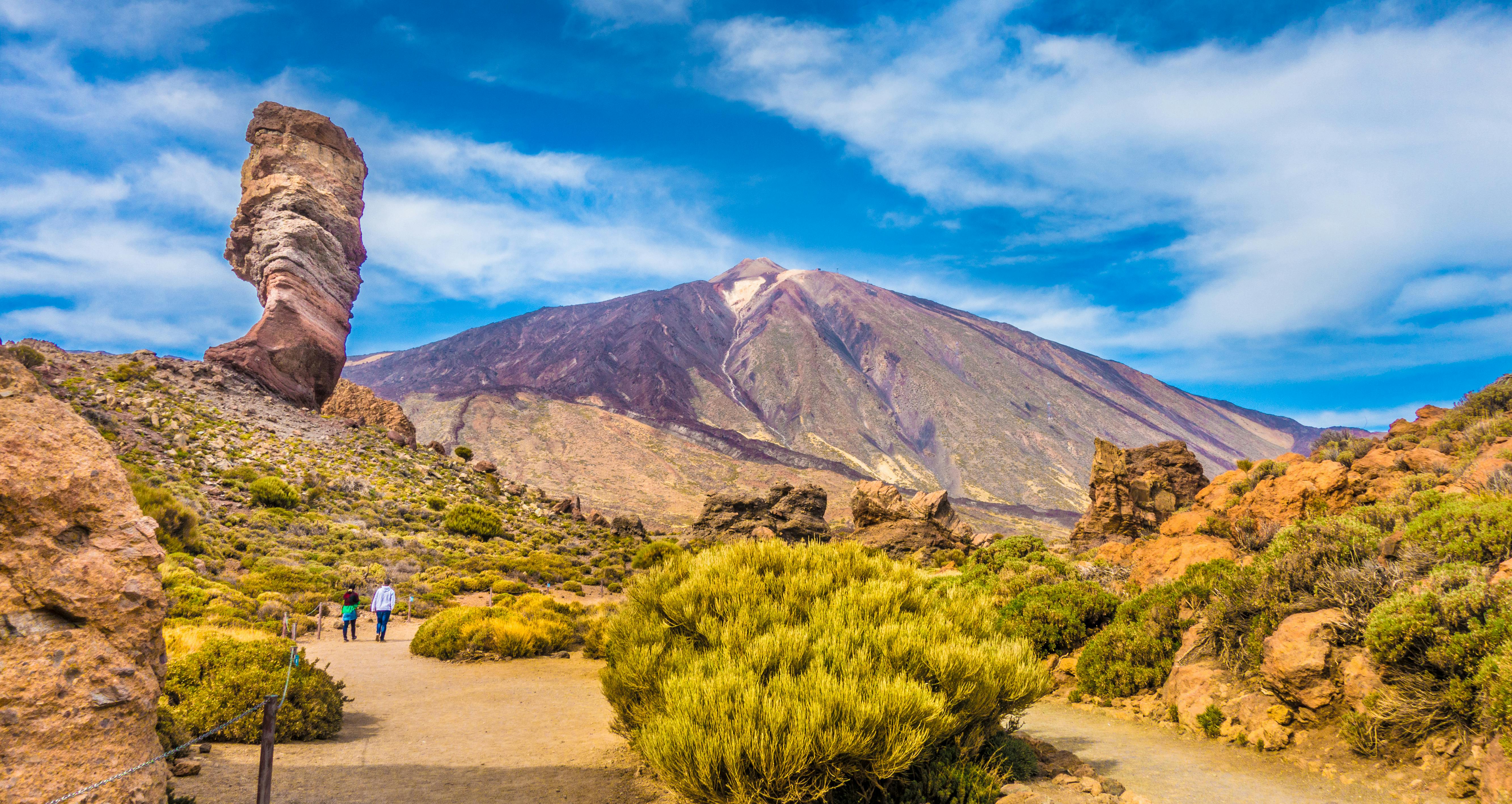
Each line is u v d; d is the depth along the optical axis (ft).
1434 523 32.27
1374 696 24.50
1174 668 36.06
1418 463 54.75
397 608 96.48
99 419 162.81
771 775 17.98
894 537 194.49
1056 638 47.24
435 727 33.83
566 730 33.68
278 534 133.08
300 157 259.60
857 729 18.62
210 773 22.31
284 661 29.73
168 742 22.77
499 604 86.89
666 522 643.04
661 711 23.80
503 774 25.43
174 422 180.24
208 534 117.50
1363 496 51.75
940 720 20.35
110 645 12.56
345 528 148.87
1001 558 104.27
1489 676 21.57
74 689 11.76
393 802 21.50
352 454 213.66
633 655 27.48
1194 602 39.55
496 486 244.42
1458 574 26.91
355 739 30.07
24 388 13.44
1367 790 22.02
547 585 134.41
